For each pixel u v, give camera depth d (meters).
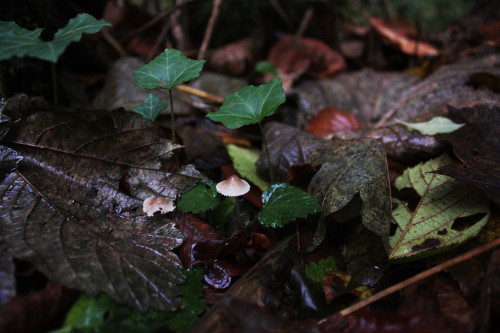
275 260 0.27
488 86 0.37
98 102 0.41
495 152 0.29
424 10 0.79
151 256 0.26
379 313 0.25
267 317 0.25
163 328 0.24
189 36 0.59
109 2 0.55
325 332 0.24
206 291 0.27
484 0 0.79
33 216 0.27
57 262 0.25
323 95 0.44
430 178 0.30
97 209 0.28
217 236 0.29
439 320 0.24
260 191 0.32
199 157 0.35
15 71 0.36
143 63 0.43
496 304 0.24
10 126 0.28
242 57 0.53
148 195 0.30
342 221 0.28
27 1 0.37
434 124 0.32
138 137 0.30
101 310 0.24
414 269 0.27
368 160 0.29
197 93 0.42
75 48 0.45
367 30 0.66
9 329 0.23
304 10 0.61
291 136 0.34
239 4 0.60
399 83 0.44
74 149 0.29
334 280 0.26
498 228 0.27
